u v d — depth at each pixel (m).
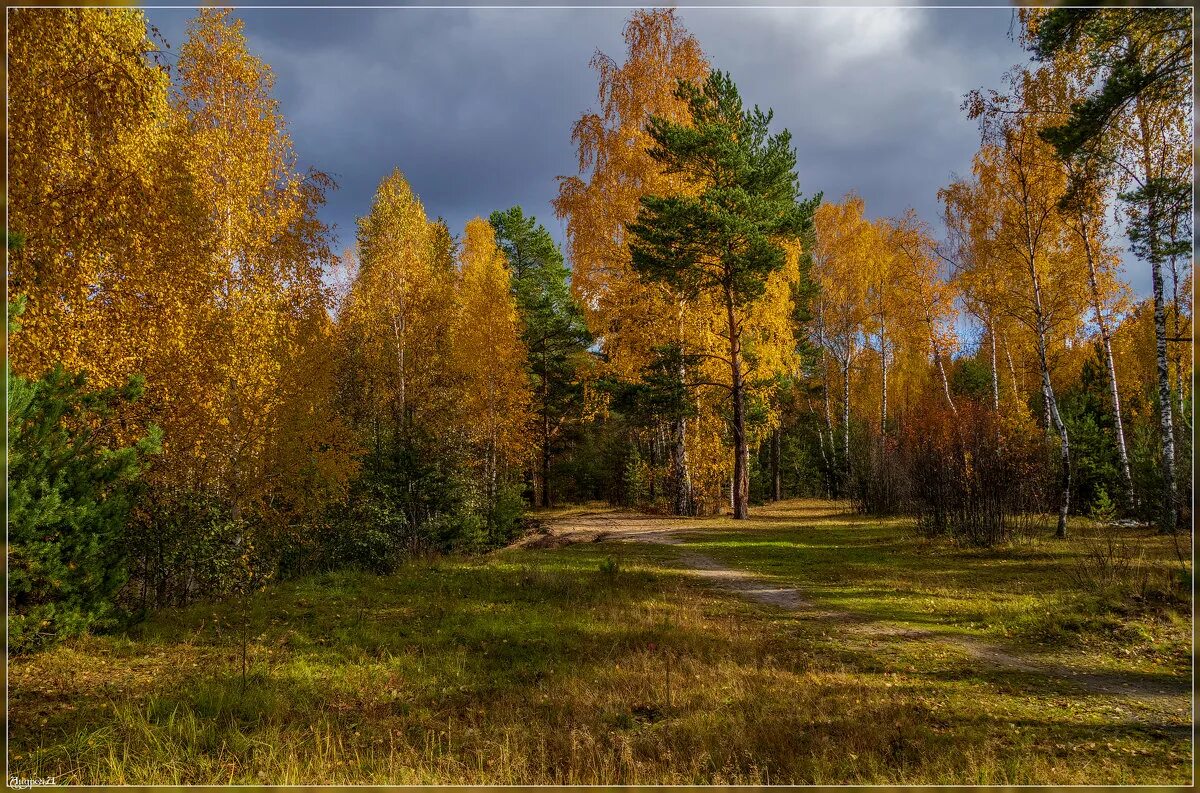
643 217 20.50
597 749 4.98
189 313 11.73
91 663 6.85
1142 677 6.82
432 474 16.14
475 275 29.30
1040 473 17.88
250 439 13.31
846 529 19.84
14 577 6.89
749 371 24.47
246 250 13.62
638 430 33.88
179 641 7.95
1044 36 9.08
